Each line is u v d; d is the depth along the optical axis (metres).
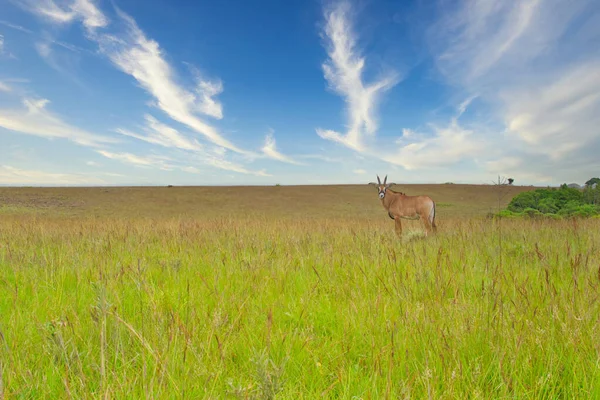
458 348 2.59
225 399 2.01
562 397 2.29
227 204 43.19
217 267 5.46
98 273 4.70
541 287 3.79
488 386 2.28
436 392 2.12
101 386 2.06
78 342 2.84
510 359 2.46
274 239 8.38
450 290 4.11
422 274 4.49
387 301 3.65
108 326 2.92
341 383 2.31
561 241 7.38
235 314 3.46
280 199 47.66
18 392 2.09
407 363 2.41
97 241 7.82
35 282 4.41
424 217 13.34
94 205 38.34
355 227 12.40
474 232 9.09
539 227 11.09
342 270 5.18
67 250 6.82
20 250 6.74
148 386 2.17
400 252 6.34
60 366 2.41
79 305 3.71
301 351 2.76
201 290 4.17
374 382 2.12
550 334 2.76
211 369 2.39
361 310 3.41
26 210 32.25
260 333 3.05
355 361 2.79
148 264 5.54
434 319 3.11
